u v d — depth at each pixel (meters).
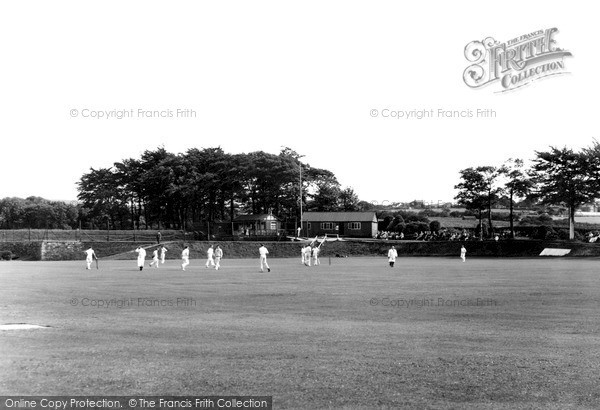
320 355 17.52
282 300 31.64
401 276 50.47
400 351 18.08
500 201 118.25
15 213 157.50
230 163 136.62
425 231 127.62
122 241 112.56
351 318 24.89
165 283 43.19
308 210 150.25
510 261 82.81
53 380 14.83
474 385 14.51
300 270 61.06
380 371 15.71
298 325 22.92
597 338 20.30
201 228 132.50
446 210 168.38
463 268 63.56
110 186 147.88
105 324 23.17
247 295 34.16
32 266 73.12
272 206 144.75
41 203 161.50
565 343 19.39
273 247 108.12
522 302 30.45
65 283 43.25
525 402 13.29
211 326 22.72
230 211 149.25
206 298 32.62
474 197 116.44
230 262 86.25
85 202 151.62
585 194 102.50
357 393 13.82
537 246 100.00
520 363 16.62
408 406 12.98
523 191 113.00
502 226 131.50
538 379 15.01
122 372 15.52
